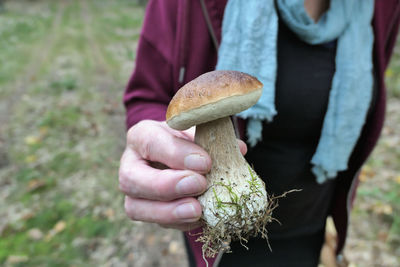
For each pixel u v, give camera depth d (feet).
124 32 6.51
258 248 0.99
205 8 0.84
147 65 0.94
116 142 2.47
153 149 0.64
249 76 0.62
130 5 10.21
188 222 0.64
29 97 3.35
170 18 0.90
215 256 0.75
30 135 2.57
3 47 5.28
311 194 0.97
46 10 9.51
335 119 0.86
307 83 0.85
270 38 0.80
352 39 0.85
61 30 6.75
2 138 2.53
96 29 6.84
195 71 0.89
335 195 1.10
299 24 0.80
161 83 0.94
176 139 0.63
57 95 3.40
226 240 0.68
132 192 0.65
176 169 0.63
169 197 0.62
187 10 0.85
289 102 0.86
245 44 0.79
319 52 0.86
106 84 3.75
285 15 0.81
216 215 0.66
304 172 0.93
